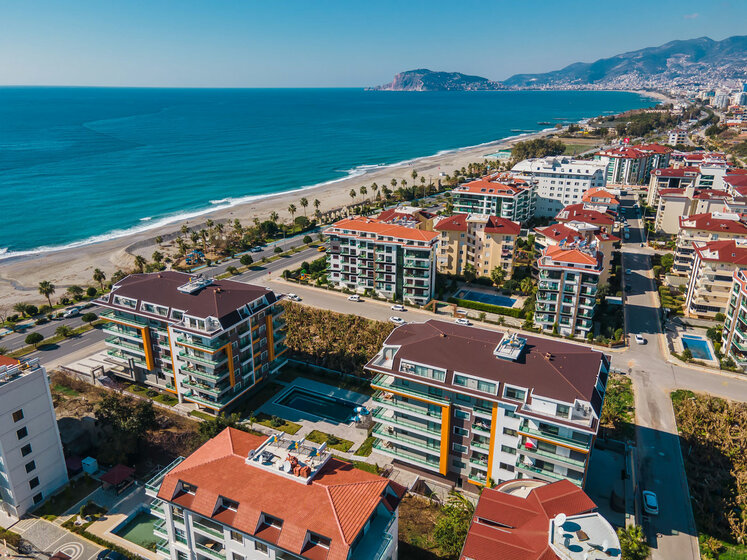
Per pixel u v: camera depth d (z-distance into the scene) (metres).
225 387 91.12
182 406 96.12
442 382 70.56
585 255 118.44
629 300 142.62
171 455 82.44
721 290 127.88
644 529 68.50
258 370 98.31
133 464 80.75
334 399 98.31
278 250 184.50
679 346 118.69
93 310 139.12
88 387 101.25
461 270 160.38
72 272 170.88
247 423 90.50
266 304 97.06
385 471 79.00
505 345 72.50
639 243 192.38
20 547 65.69
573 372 68.19
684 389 101.12
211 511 51.78
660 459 81.69
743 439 80.69
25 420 69.88
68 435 83.31
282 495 51.19
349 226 144.25
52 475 74.50
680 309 136.25
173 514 56.06
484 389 68.56
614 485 76.31
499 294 148.00
